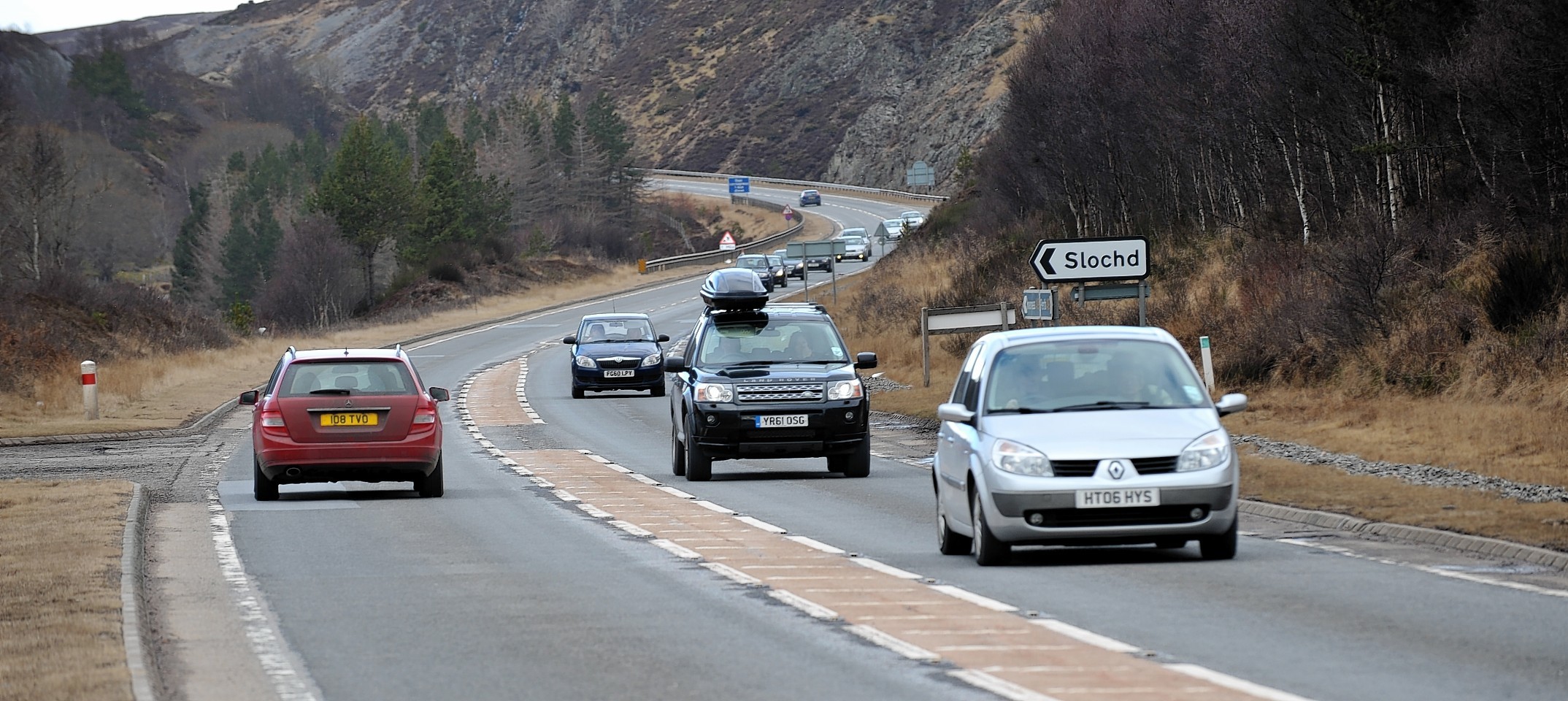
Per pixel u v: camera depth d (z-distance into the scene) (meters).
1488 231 65.31
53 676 17.83
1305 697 16.31
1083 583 24.95
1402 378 54.06
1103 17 113.81
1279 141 87.81
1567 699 16.06
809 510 37.50
